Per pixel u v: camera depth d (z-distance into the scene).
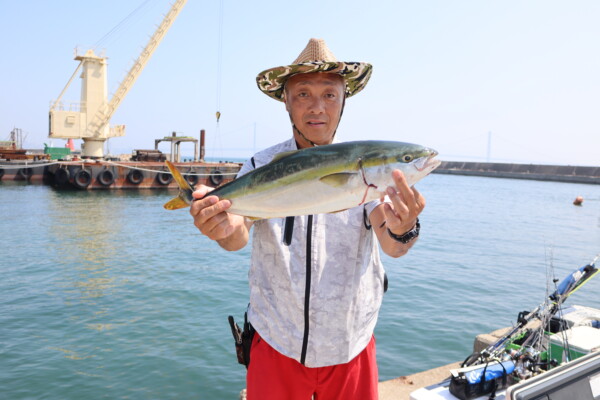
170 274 13.02
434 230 22.55
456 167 109.88
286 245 2.29
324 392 2.35
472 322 8.71
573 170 81.25
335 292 2.28
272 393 2.31
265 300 2.37
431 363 6.91
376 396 2.48
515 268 13.91
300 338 2.27
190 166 38.25
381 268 2.54
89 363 7.09
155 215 26.56
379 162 2.07
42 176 43.34
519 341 4.85
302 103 2.38
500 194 51.00
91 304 10.11
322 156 2.12
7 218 23.80
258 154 2.60
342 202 2.11
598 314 5.35
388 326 8.41
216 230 2.05
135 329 8.56
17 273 12.95
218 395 6.22
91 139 41.16
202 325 8.80
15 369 6.88
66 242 17.91
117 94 40.34
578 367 2.71
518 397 2.44
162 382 6.53
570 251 17.42
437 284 11.59
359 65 2.33
